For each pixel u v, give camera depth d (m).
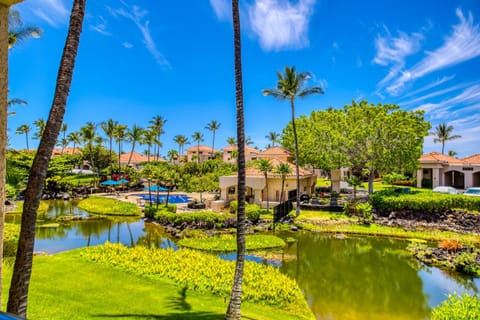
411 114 32.84
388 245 19.89
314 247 19.30
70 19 5.54
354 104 37.69
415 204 24.75
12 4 4.20
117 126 64.19
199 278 11.27
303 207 29.09
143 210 32.06
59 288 9.53
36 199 5.09
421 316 10.28
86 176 59.34
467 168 39.91
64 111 5.40
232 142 91.75
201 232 21.95
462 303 7.66
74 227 24.88
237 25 8.34
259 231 23.56
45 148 5.16
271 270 12.97
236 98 8.19
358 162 34.12
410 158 32.09
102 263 12.65
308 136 41.88
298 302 10.34
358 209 26.27
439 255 16.70
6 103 4.18
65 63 5.40
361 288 12.76
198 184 36.81
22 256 4.93
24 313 4.88
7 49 4.20
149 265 12.59
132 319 7.53
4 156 4.21
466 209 24.19
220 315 8.17
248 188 33.75
